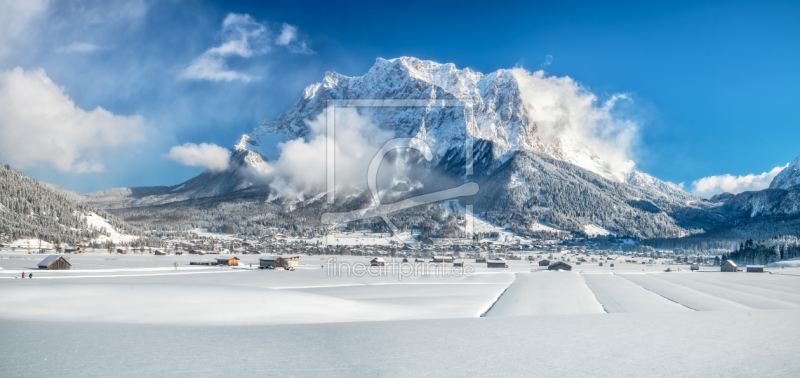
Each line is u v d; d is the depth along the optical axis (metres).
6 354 22.30
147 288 51.28
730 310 46.06
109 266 124.00
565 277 113.31
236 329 31.36
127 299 45.00
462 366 20.17
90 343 25.27
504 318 38.44
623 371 19.09
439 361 21.16
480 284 88.00
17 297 44.88
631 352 22.73
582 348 23.86
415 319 38.91
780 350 22.83
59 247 197.75
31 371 19.22
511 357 21.89
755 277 115.06
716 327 30.77
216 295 47.94
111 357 21.83
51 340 26.00
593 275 124.56
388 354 22.69
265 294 49.94
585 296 64.81
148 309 41.03
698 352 22.56
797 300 59.41
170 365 20.30
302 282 86.25
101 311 39.97
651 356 21.75
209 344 25.31
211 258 188.25
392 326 33.03
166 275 97.75
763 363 20.11
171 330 30.61
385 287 78.50
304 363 20.78
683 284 90.25
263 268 130.38
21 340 25.88
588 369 19.48
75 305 42.12
